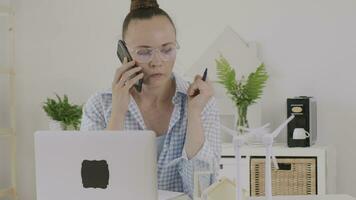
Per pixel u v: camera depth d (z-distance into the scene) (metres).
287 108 3.43
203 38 3.81
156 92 1.69
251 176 3.30
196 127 1.62
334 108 3.64
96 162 1.36
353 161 3.61
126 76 1.62
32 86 4.15
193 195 1.54
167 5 3.86
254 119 3.59
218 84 3.67
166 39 1.60
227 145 3.41
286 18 3.69
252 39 3.74
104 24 4.00
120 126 1.64
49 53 4.11
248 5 3.74
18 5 4.15
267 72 3.72
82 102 4.05
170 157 1.69
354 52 3.60
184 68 3.84
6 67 4.16
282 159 3.32
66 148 1.38
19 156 4.20
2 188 4.18
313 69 3.66
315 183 3.29
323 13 3.64
